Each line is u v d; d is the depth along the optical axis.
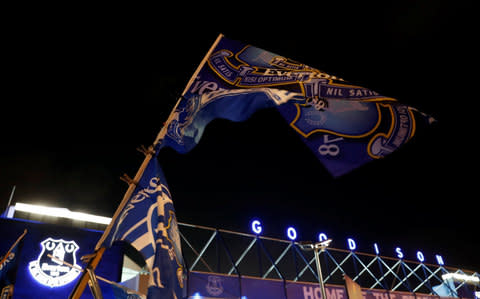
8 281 18.11
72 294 3.75
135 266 24.23
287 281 25.92
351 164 4.46
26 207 25.70
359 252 33.34
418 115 4.50
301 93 5.36
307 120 5.04
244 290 23.92
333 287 27.53
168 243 4.34
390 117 4.60
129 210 4.55
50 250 19.75
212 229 26.84
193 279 22.52
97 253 4.04
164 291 3.91
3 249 18.72
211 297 22.52
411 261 35.69
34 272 18.92
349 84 5.16
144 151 5.09
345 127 4.75
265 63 6.29
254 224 28.88
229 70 6.41
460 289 36.28
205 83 6.22
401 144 4.37
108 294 19.61
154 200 4.77
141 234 4.43
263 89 5.78
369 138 4.54
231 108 5.94
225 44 6.91
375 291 30.45
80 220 26.77
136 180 4.80
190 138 5.73
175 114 5.75
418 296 32.38
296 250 29.77
